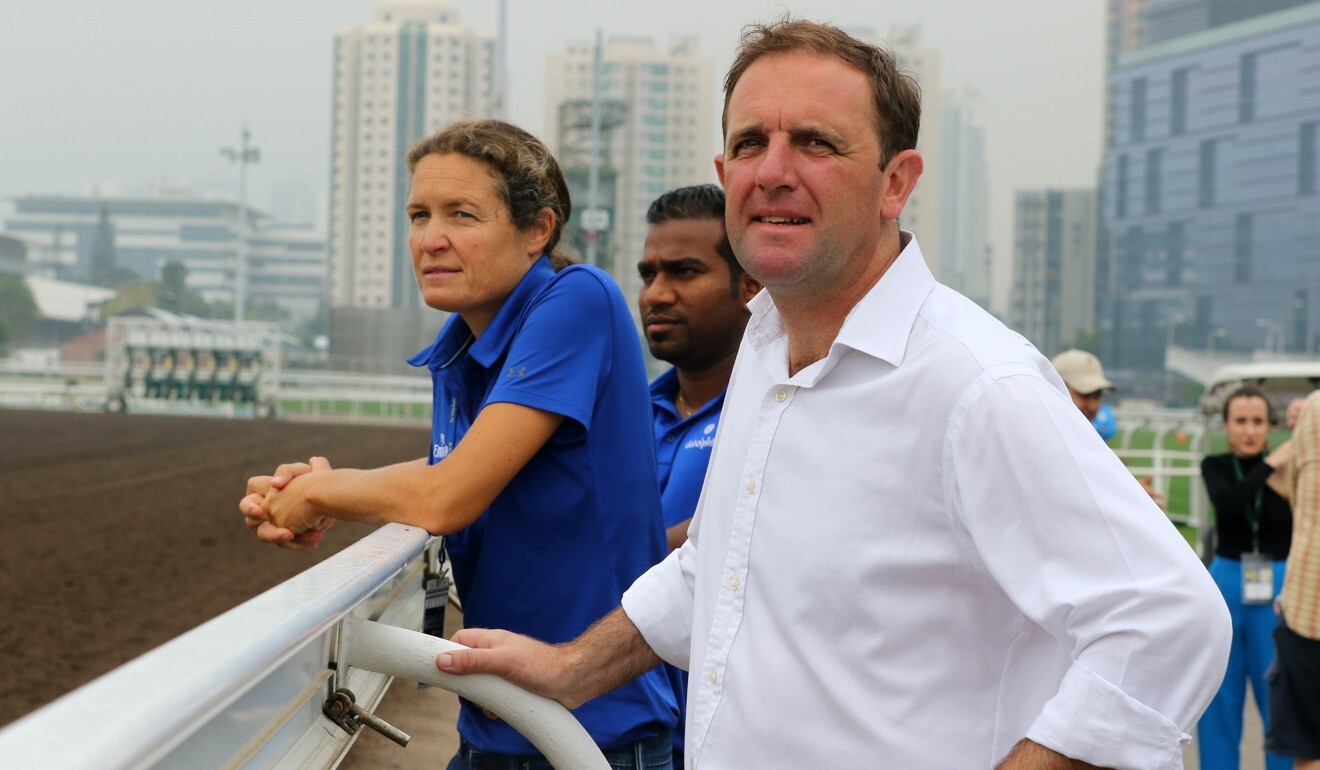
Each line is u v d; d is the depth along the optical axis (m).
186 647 0.86
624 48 142.50
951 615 1.33
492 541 1.83
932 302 1.39
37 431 22.33
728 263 2.75
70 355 71.25
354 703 1.40
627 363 1.86
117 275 159.88
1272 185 164.75
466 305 1.82
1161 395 128.12
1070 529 1.22
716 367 2.82
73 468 16.05
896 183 1.49
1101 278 184.50
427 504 1.63
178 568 8.91
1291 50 163.62
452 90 135.62
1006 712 1.33
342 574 1.20
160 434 22.72
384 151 134.25
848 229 1.40
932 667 1.33
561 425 1.78
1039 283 188.88
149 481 14.76
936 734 1.32
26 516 11.46
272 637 0.93
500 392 1.70
